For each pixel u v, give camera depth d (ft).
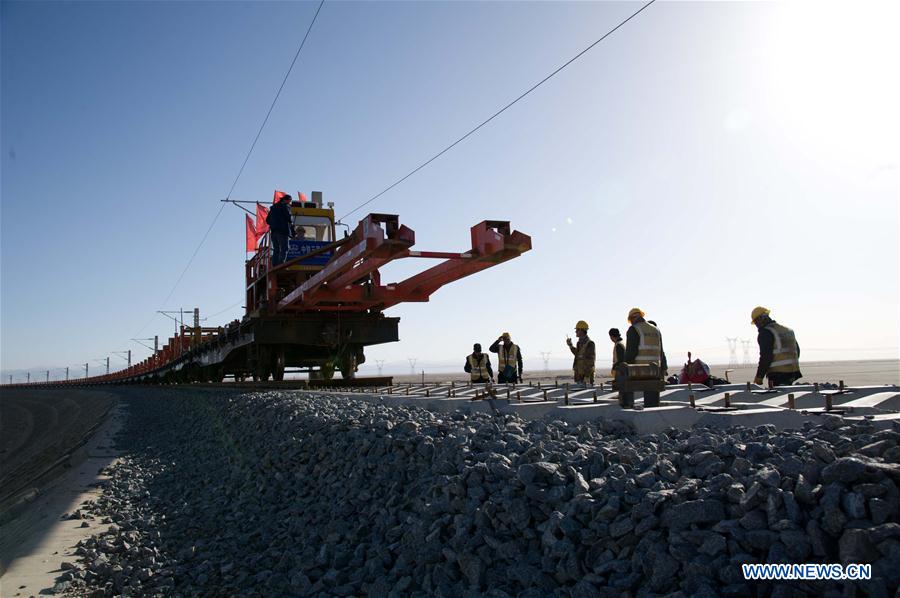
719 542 9.98
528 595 11.14
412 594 13.07
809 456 11.57
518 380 45.42
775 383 26.61
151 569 19.58
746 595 9.11
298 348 59.06
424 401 30.73
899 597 7.98
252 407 42.45
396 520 16.81
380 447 21.08
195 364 94.12
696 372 36.99
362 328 52.80
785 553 9.41
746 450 12.98
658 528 10.95
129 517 27.12
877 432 13.12
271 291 51.26
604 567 10.80
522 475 13.67
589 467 14.11
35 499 34.78
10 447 125.18
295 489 23.68
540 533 12.52
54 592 18.28
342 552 16.51
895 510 9.29
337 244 37.27
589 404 23.75
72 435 103.14
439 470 17.15
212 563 19.48
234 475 30.09
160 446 49.55
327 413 30.35
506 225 32.94
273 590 16.31
